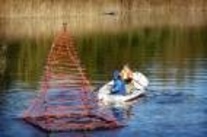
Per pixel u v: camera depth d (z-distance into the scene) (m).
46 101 47.44
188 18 134.62
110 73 61.22
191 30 110.31
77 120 42.38
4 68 65.50
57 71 55.09
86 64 67.94
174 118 42.66
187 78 57.72
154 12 145.50
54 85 52.59
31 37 100.50
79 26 118.62
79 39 97.12
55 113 43.91
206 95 49.78
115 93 49.59
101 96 48.72
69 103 46.72
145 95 50.19
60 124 41.44
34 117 43.38
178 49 83.25
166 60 71.44
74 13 128.12
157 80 56.94
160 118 42.84
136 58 73.69
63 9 126.75
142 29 113.44
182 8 146.50
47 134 39.69
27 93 51.03
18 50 83.50
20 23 123.56
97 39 97.25
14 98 49.12
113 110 45.78
